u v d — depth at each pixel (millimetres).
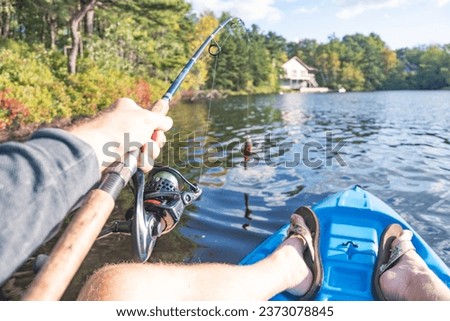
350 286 2703
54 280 820
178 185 1684
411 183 6238
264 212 4891
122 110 928
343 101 36594
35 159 651
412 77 96062
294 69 88750
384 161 7988
